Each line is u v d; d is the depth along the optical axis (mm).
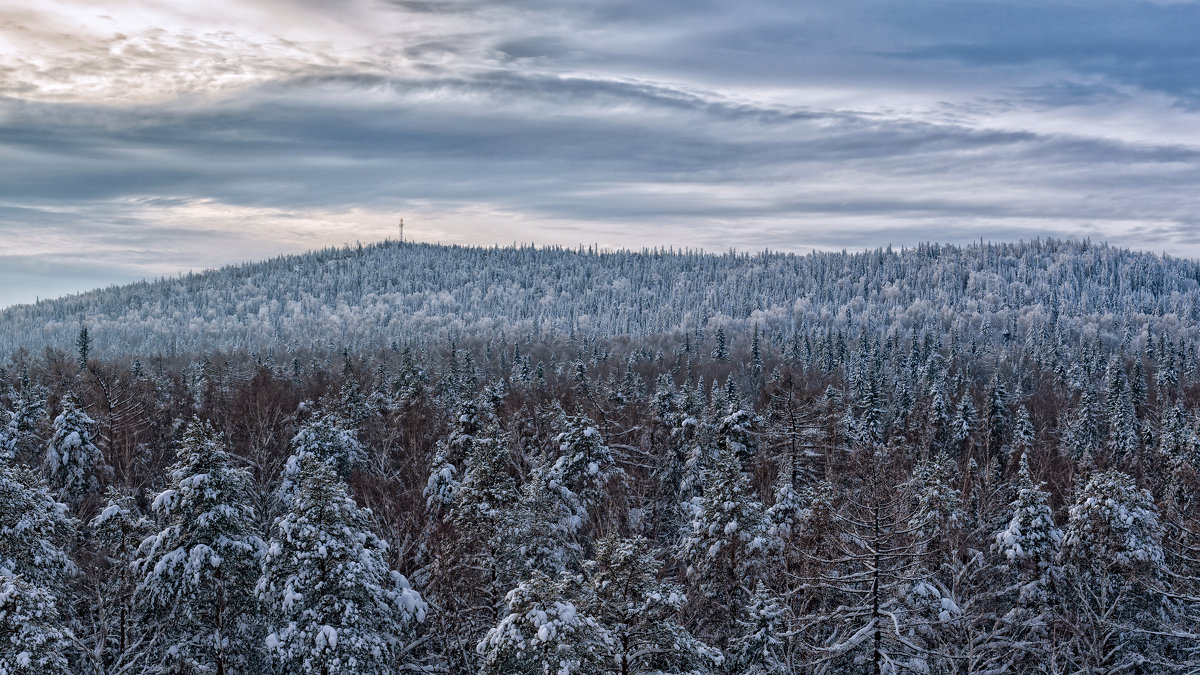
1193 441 55969
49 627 24047
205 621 31891
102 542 35000
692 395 63125
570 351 190500
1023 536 34844
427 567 39500
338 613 27234
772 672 28219
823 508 31797
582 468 43031
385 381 80875
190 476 29922
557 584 24922
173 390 83688
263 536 35719
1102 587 32875
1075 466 59156
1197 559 35000
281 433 61500
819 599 33375
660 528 49938
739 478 33344
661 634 24875
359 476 49906
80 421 45688
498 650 23562
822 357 153125
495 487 36094
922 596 30266
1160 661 31891
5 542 28438
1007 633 36031
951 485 44500
